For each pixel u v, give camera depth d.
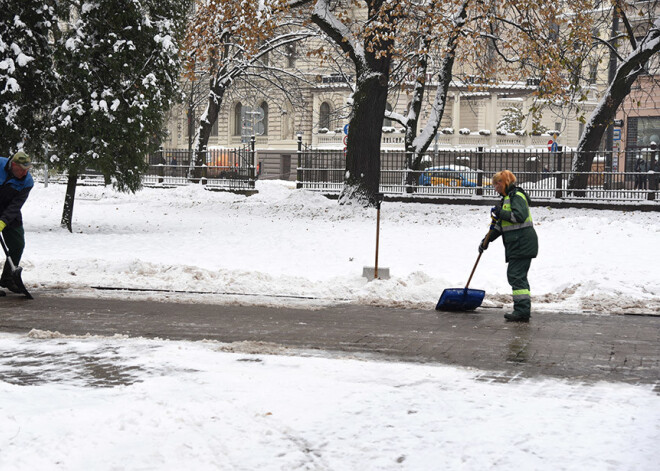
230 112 66.81
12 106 19.48
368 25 26.59
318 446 4.37
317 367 6.45
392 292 11.25
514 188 9.67
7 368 6.32
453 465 4.09
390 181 32.62
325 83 58.53
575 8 29.67
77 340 7.66
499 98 61.81
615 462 4.13
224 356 6.87
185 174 41.88
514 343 7.93
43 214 25.64
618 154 28.39
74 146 20.11
